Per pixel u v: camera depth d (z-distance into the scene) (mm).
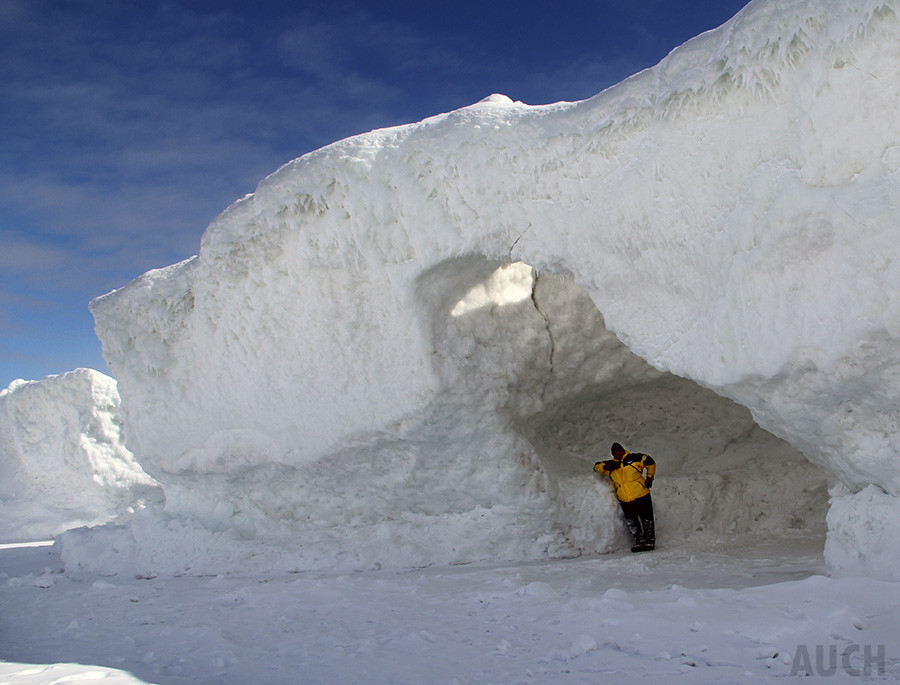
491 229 6309
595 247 5875
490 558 7113
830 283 4332
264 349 7660
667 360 5520
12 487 15977
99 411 15719
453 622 4328
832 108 4305
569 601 4574
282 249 7410
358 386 7109
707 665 3031
